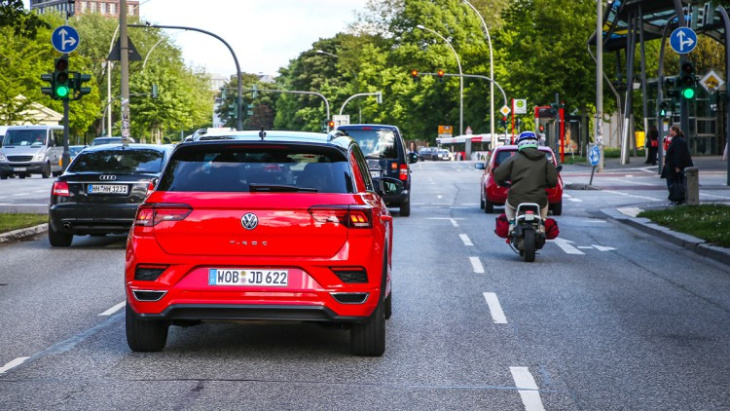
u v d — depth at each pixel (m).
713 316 9.66
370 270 7.18
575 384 6.72
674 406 6.13
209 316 7.10
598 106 44.59
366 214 7.21
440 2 93.62
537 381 6.81
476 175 50.94
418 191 35.56
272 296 7.05
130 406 6.00
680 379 6.89
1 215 21.20
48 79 23.30
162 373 6.96
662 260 14.68
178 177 7.33
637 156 62.31
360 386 6.61
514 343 8.21
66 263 13.98
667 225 19.45
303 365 7.30
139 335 7.58
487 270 13.27
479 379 6.86
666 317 9.58
